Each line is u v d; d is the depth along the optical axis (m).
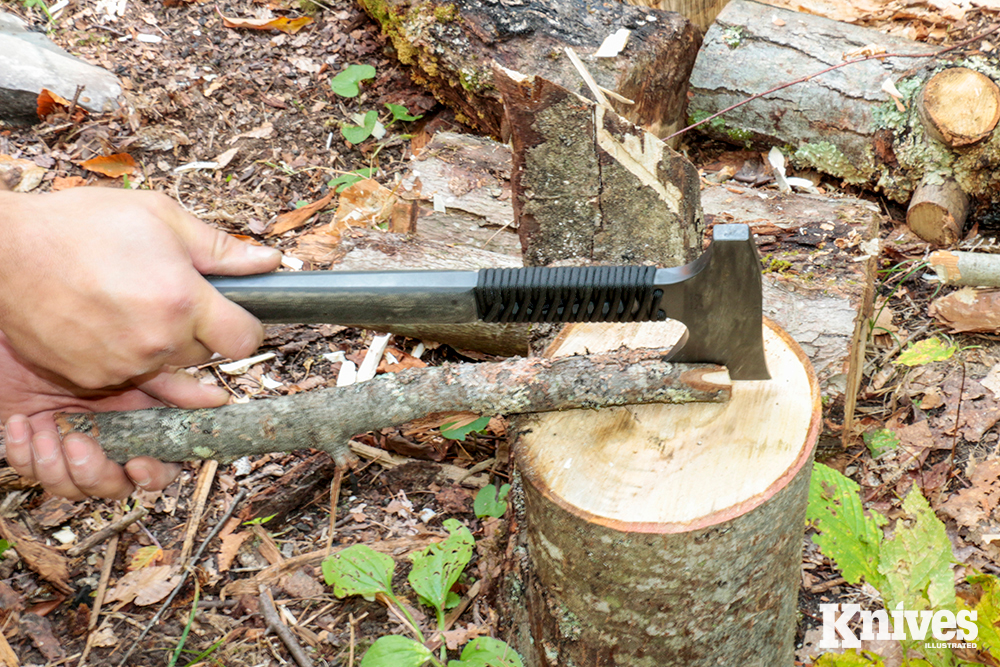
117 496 1.85
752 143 3.64
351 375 2.75
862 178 3.41
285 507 2.38
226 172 3.50
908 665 1.94
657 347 1.89
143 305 1.48
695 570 1.62
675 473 1.65
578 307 1.61
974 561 2.24
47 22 3.97
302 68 3.94
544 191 2.10
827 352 2.36
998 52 3.22
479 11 3.41
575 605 1.79
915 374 2.72
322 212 3.37
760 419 1.73
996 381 2.65
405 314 1.63
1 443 2.19
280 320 1.66
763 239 2.71
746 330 1.63
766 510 1.60
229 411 1.77
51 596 2.14
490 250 2.74
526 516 1.90
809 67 3.40
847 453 2.56
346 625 2.13
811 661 2.11
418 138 3.75
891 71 3.27
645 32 3.46
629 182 2.06
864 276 2.51
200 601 2.16
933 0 3.68
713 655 1.81
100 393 1.90
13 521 2.26
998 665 1.94
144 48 3.90
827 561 2.32
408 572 2.23
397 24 3.59
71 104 3.48
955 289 3.00
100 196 1.57
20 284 1.47
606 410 1.80
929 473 2.46
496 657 1.90
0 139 3.43
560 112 1.98
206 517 2.35
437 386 1.79
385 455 2.53
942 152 3.13
